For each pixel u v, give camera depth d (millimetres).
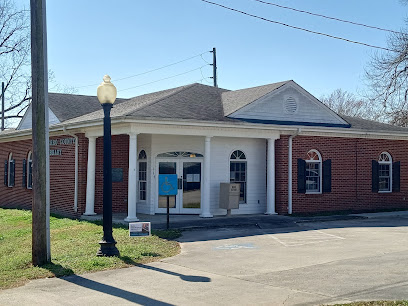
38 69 10375
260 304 7316
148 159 18844
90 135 18078
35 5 10383
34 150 10461
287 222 16812
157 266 10242
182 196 18562
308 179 20281
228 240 13430
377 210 21547
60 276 9523
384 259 10453
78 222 16703
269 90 19891
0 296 8172
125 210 19594
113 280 9094
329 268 9656
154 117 16062
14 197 24516
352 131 20688
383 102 30438
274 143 19328
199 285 8586
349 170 21062
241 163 19234
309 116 20719
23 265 10523
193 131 17156
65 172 19578
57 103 23453
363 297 7512
